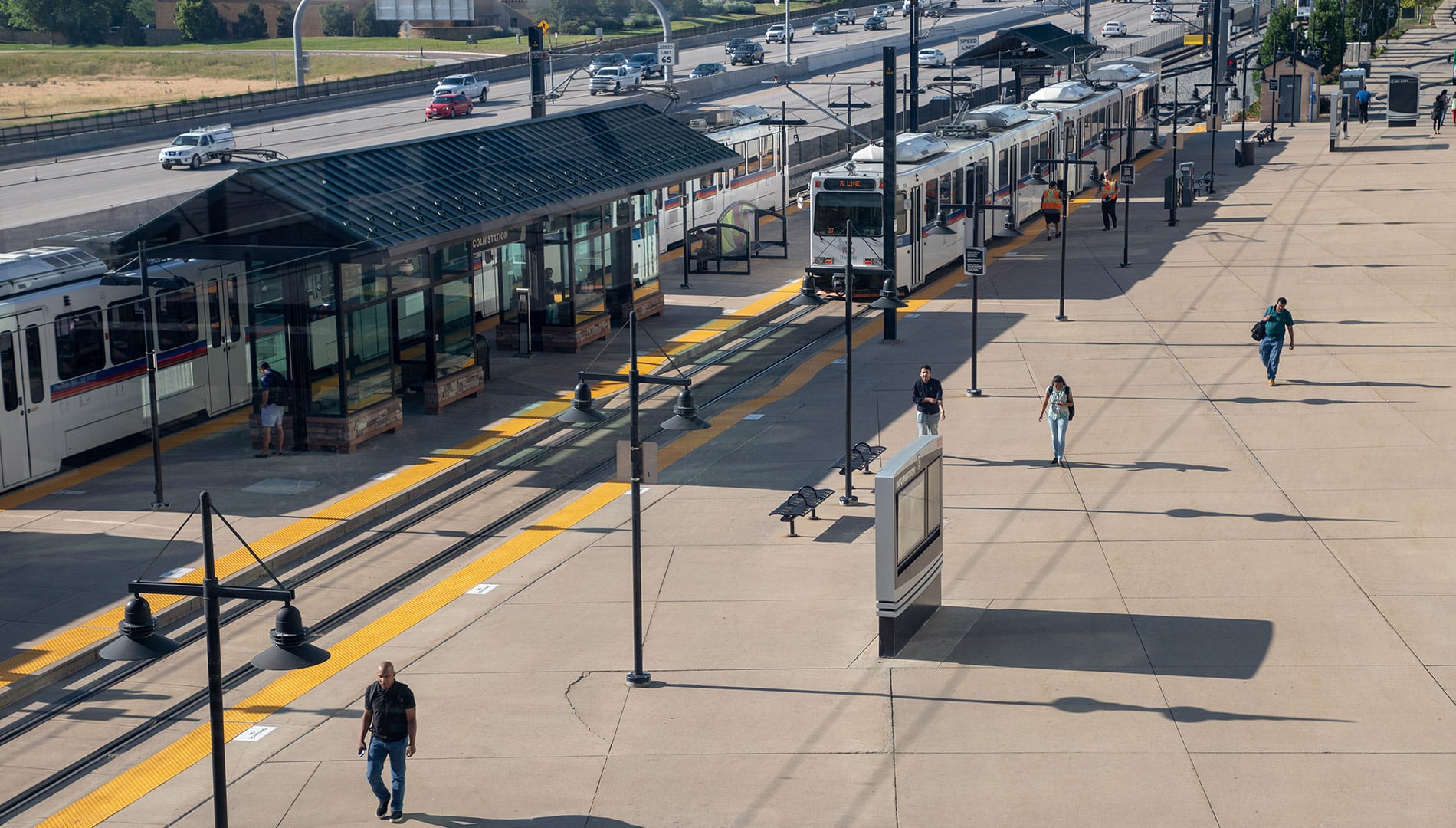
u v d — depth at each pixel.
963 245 41.84
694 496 23.00
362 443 26.17
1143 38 104.56
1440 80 86.38
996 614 17.45
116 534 21.64
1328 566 18.52
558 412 28.45
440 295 28.52
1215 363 29.75
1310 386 27.69
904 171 37.47
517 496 23.67
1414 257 39.66
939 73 89.06
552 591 19.06
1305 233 43.97
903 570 16.42
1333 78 85.81
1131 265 40.56
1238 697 14.90
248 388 29.17
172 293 27.03
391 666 12.93
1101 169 56.28
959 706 15.00
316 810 13.40
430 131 69.19
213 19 83.50
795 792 13.34
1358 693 14.88
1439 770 13.23
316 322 25.45
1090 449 24.30
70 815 13.56
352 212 25.77
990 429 25.75
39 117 70.00
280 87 75.44
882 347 32.72
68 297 24.69
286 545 21.02
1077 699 15.02
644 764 14.02
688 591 18.77
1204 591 17.86
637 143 36.38
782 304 38.22
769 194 52.19
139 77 80.56
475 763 14.19
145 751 15.03
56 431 24.55
